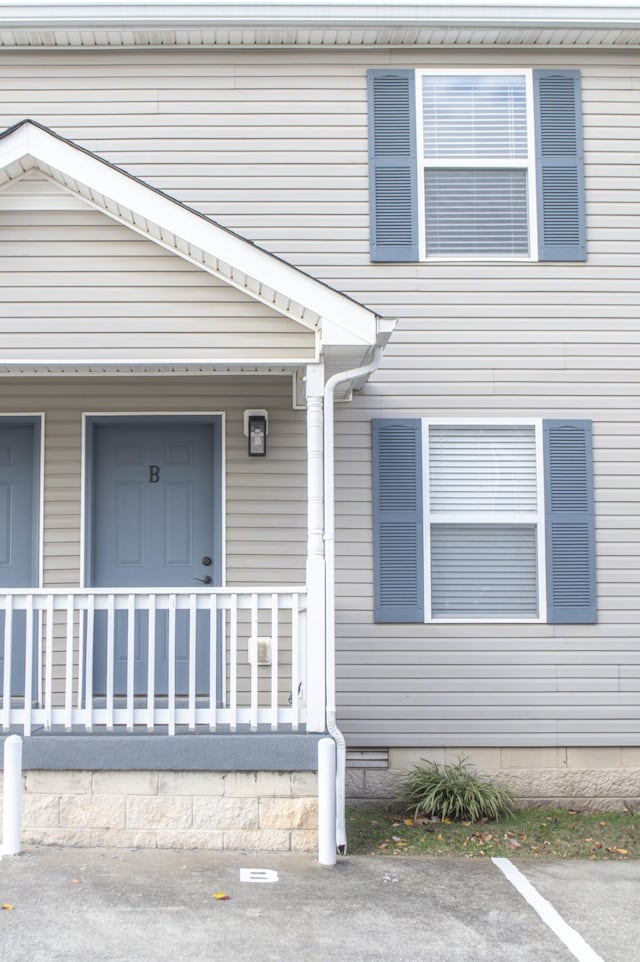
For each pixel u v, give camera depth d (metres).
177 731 5.41
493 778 6.78
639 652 6.94
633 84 7.25
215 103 7.18
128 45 7.15
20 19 6.93
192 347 5.45
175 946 4.04
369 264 7.09
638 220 7.19
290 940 4.14
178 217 5.30
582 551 6.98
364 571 6.91
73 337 5.43
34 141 5.31
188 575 6.89
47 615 5.42
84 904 4.46
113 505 6.94
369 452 6.99
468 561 7.03
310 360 5.48
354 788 6.73
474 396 7.03
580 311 7.11
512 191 7.24
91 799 5.25
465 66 7.25
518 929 4.35
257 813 5.27
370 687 6.82
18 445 6.97
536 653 6.90
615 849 5.76
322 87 7.20
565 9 7.01
